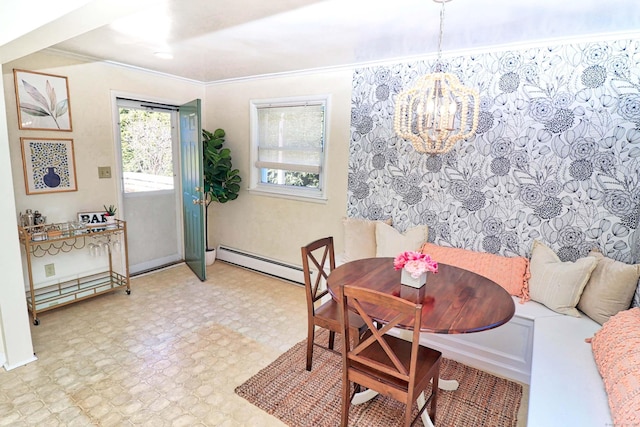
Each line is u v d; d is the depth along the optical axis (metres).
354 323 2.16
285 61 3.29
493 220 2.86
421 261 1.99
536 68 2.57
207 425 1.91
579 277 2.31
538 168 2.64
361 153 3.44
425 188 3.13
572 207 2.56
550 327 2.17
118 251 3.79
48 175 3.14
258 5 1.99
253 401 2.10
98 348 2.60
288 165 3.96
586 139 2.46
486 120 2.79
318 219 3.82
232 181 4.34
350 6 1.97
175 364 2.44
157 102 3.98
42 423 1.89
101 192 3.56
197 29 2.42
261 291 3.77
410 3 1.92
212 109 4.53
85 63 3.29
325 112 3.61
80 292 3.31
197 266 4.09
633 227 2.38
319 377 2.34
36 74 2.99
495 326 1.62
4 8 1.73
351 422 1.97
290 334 2.90
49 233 2.95
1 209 2.19
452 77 2.11
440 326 1.58
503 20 2.14
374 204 3.42
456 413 2.06
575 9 1.94
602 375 1.67
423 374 1.67
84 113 3.34
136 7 1.33
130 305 3.32
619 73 2.31
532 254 2.68
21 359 2.37
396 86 3.17
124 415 1.96
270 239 4.25
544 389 1.61
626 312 1.89
